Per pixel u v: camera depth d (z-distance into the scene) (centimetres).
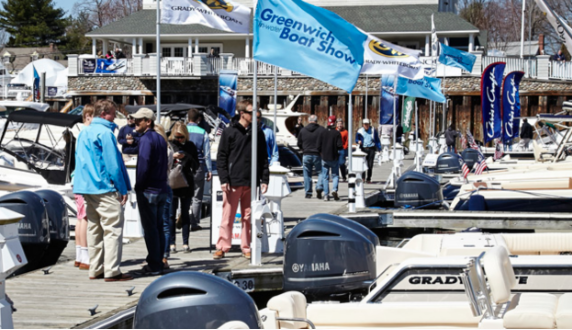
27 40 9300
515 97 2298
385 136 3481
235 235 1080
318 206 1633
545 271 691
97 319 664
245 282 888
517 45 8012
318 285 724
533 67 4597
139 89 4828
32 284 831
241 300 481
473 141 2386
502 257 543
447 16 4984
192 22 1229
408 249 798
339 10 5225
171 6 1220
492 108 2302
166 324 471
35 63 5484
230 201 966
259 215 919
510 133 2302
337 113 4697
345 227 733
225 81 2423
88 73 4897
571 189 1434
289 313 580
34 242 1014
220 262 946
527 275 694
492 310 547
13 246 505
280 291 968
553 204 1430
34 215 1016
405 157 3788
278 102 4750
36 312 698
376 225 1381
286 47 962
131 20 5259
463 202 1493
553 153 2152
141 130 860
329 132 1756
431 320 616
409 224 1374
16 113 1633
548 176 1457
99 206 827
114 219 830
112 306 723
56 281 847
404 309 621
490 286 528
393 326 621
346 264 720
